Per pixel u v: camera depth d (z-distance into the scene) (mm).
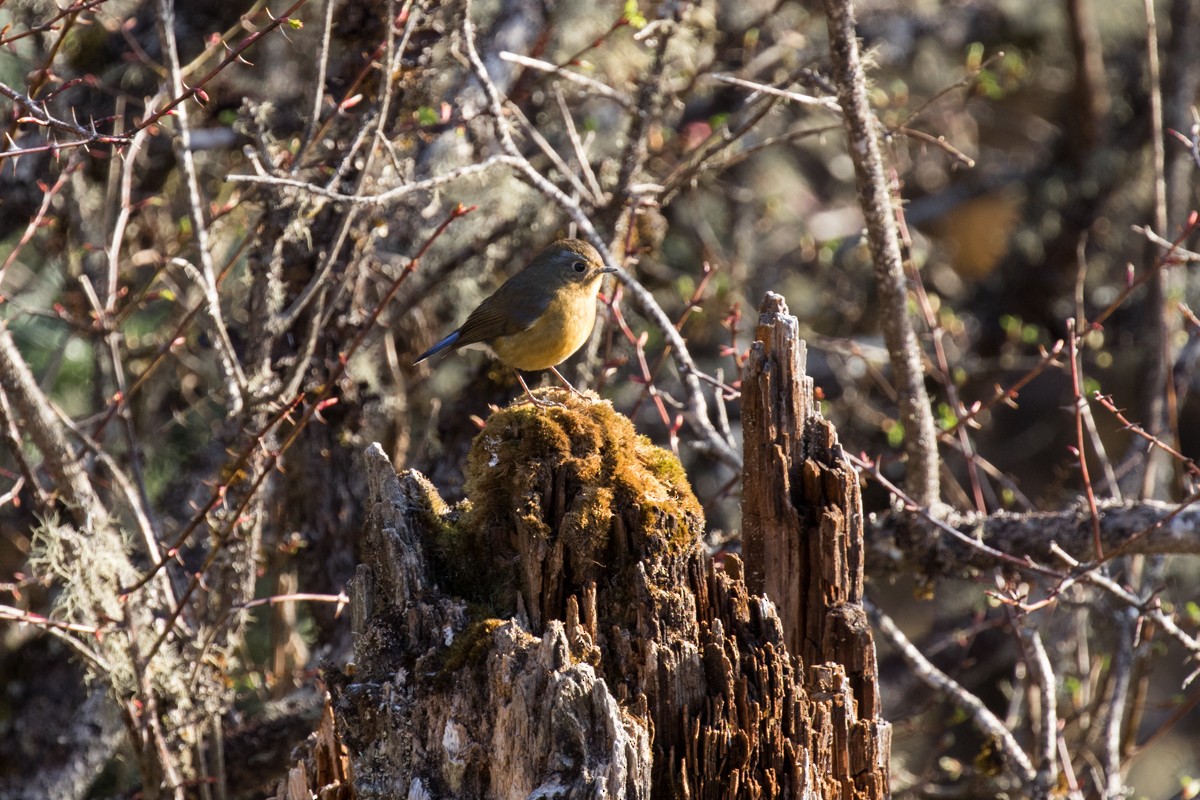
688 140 14547
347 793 6914
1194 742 18953
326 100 11211
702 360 17219
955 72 19859
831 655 7387
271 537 13203
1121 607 11273
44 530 9734
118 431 13578
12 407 9719
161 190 14414
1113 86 19578
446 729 6160
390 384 13094
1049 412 20094
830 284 18547
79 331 11805
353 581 6707
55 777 12016
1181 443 19906
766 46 16906
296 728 11156
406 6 10250
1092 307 18359
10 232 13633
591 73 14055
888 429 13648
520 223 12234
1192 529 10055
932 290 19766
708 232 16203
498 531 6762
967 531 10273
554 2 13852
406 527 6727
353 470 11875
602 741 5711
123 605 9133
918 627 19094
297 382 10047
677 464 6824
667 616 6434
